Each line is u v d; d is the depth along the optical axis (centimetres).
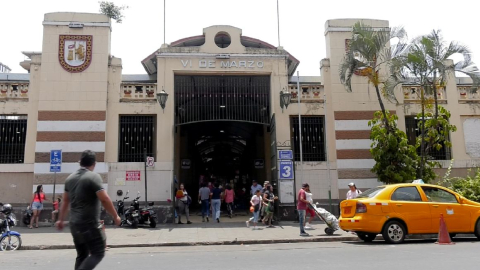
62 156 1630
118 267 772
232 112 1769
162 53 1738
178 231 1414
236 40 1778
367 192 1168
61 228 526
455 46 1523
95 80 1692
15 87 1702
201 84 1781
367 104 1772
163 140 1695
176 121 1748
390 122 1572
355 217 1079
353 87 1783
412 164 1523
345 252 923
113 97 1711
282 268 730
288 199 1675
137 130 1723
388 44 1744
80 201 507
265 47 1845
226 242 1184
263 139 2241
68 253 1038
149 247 1148
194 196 2639
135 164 1675
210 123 2222
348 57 1603
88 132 1659
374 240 1202
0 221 1140
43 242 1203
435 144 1602
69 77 1686
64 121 1655
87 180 509
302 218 1292
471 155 1808
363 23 1647
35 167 1614
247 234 1320
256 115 1781
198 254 948
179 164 2142
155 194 1658
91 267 495
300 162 1725
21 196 1633
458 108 1839
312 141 1769
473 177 1753
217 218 1673
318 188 1720
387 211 1075
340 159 1728
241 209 2255
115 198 1644
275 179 1706
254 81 1798
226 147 3303
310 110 1772
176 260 853
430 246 991
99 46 1719
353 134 1748
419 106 1811
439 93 1845
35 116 1683
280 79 1770
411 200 1099
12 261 877
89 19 1727
